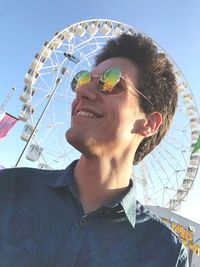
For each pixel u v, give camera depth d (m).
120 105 0.57
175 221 8.10
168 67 0.66
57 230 0.50
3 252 0.48
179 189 7.70
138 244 0.53
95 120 0.56
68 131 0.56
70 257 0.49
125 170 0.57
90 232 0.51
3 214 0.51
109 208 0.52
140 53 0.63
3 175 0.55
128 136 0.58
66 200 0.53
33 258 0.48
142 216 0.56
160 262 0.53
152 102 0.62
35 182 0.55
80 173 0.56
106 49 0.66
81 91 0.57
